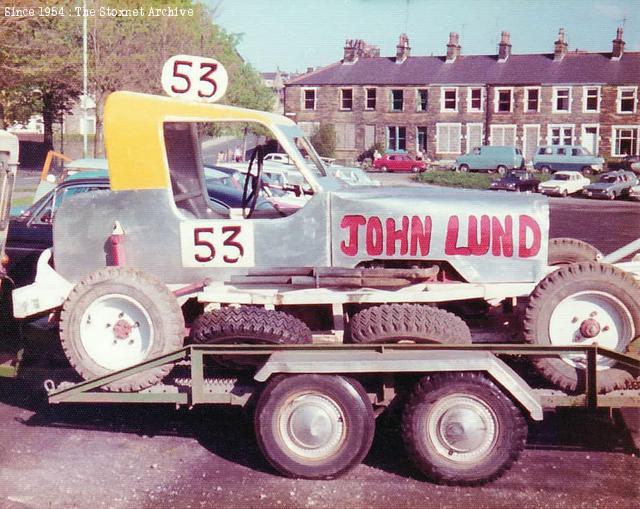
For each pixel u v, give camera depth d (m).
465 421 4.91
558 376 5.18
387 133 57.50
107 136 5.70
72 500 4.82
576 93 53.78
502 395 4.88
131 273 5.45
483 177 42.19
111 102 5.70
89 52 25.66
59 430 6.09
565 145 49.19
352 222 5.58
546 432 5.95
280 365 4.95
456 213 5.54
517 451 4.90
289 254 5.63
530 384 5.44
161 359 5.26
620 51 53.72
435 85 56.22
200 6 28.80
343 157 58.00
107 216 5.78
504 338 5.74
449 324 5.17
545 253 5.53
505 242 5.52
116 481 5.12
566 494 4.88
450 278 5.66
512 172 39.53
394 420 5.38
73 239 5.83
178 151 6.29
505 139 55.53
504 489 4.96
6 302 6.50
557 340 5.29
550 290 5.25
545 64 55.00
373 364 4.89
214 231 5.66
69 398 5.39
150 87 26.34
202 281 5.71
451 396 4.91
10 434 5.98
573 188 36.62
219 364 5.53
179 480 5.13
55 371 6.18
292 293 5.48
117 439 5.89
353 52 58.84
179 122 6.00
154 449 5.70
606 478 5.11
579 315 5.28
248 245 5.64
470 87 55.66
